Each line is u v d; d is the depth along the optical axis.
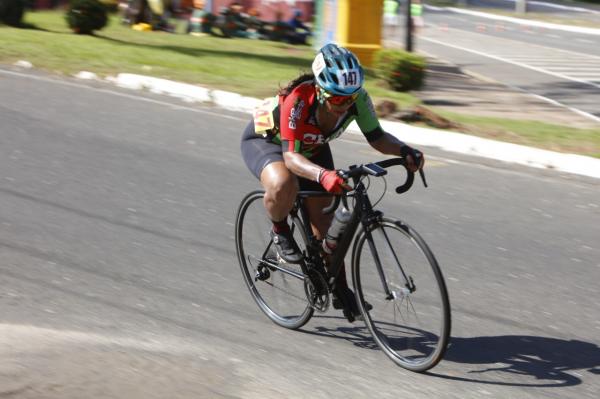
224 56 22.33
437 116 15.27
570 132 15.48
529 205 10.55
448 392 5.45
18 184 9.89
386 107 15.30
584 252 8.78
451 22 57.12
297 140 5.92
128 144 12.17
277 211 6.18
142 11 29.45
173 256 7.93
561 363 6.02
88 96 15.52
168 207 9.44
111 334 6.11
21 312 6.38
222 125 13.98
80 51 19.92
